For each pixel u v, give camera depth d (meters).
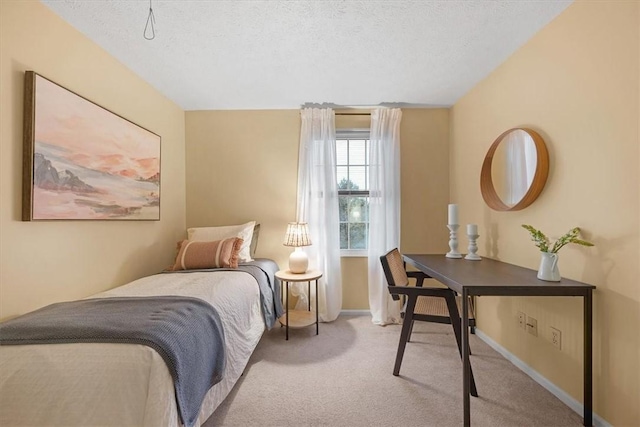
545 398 1.69
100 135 1.94
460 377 1.93
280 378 1.93
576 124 1.57
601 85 1.43
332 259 3.03
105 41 1.92
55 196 1.62
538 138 1.81
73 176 1.73
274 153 3.17
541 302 1.84
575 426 1.47
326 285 2.99
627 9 1.31
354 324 2.91
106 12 1.65
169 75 2.39
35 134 1.50
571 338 1.62
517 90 2.05
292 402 1.68
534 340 1.90
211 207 3.19
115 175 2.08
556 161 1.71
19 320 1.24
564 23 1.65
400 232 3.13
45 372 1.05
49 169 1.58
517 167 2.03
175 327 1.23
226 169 3.18
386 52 2.08
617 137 1.36
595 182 1.46
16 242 1.46
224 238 2.73
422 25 1.79
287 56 2.13
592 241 1.48
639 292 1.27
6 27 1.41
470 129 2.72
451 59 2.18
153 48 2.01
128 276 2.25
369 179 3.10
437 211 3.16
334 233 3.07
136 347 1.09
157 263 2.64
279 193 3.17
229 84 2.57
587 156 1.51
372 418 1.55
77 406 1.03
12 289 1.44
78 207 1.77
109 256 2.06
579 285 1.45
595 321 1.46
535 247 1.89
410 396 1.73
